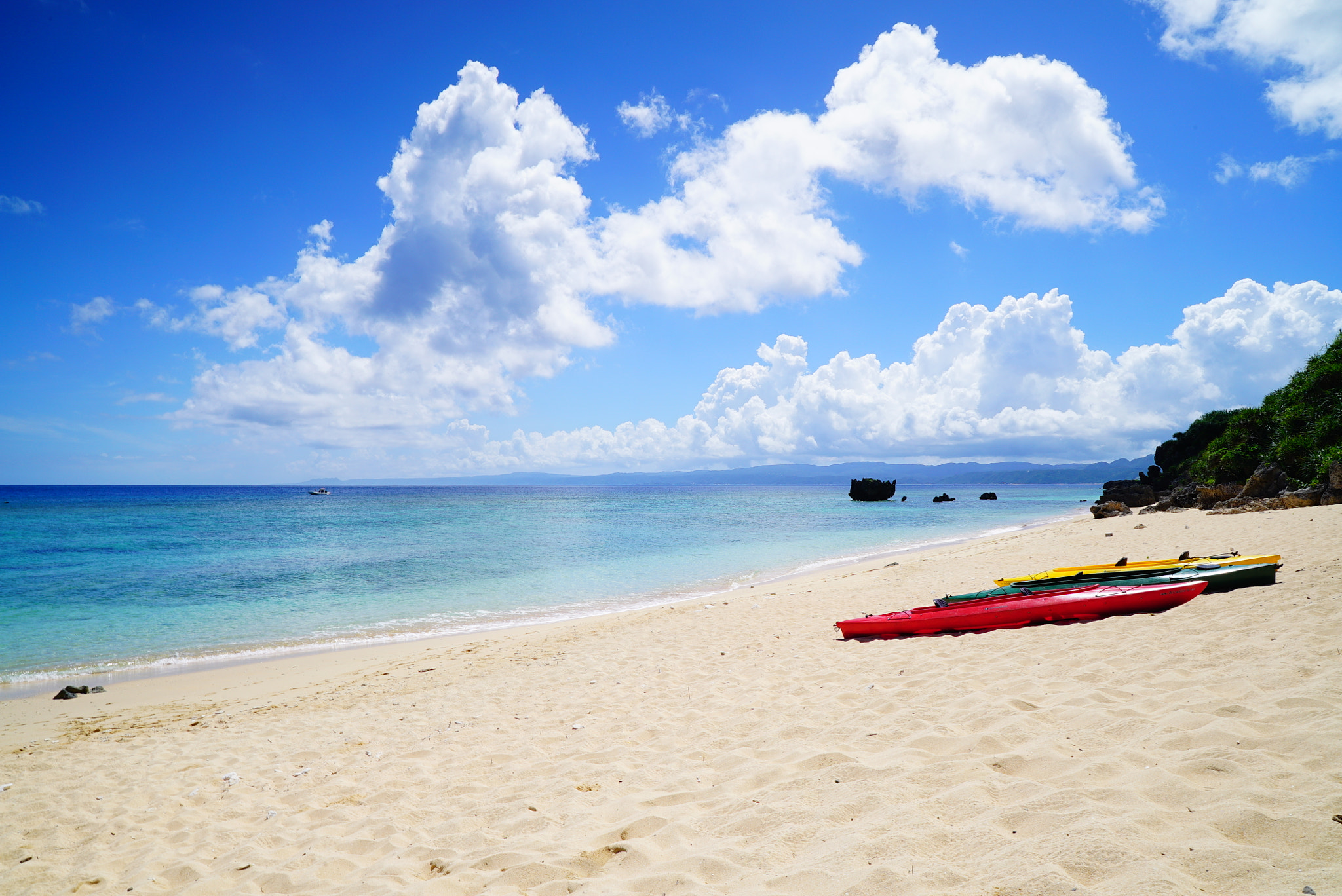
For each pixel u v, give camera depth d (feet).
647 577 74.90
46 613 57.36
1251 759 10.91
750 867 10.86
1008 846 9.71
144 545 112.16
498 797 16.72
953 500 286.66
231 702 33.27
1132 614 27.45
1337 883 7.34
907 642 28.94
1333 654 16.43
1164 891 7.73
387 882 12.81
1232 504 77.77
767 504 279.28
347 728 26.20
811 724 18.58
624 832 13.25
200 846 16.44
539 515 199.00
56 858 16.72
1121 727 13.75
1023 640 25.55
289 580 73.82
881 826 11.20
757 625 39.06
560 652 37.58
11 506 263.90
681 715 22.07
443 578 75.00
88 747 26.96
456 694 30.07
